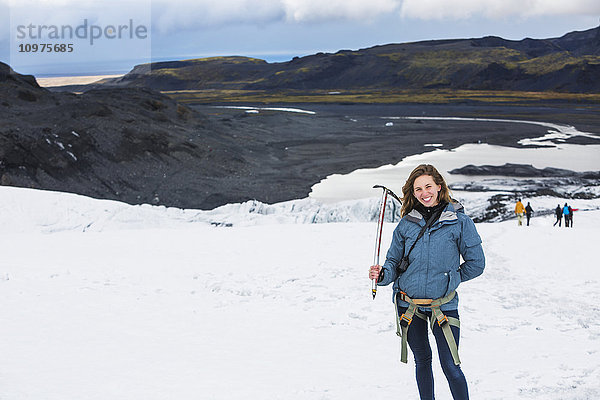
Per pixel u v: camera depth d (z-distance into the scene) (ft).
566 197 164.76
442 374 14.62
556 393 11.94
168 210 78.84
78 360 16.47
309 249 38.81
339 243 41.39
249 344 18.30
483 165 211.82
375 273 11.14
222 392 13.67
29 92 240.32
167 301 24.39
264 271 31.04
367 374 15.11
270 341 18.66
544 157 240.73
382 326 20.29
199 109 550.36
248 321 21.26
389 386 13.83
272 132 315.99
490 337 18.75
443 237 10.91
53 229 66.59
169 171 190.90
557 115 455.22
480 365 15.65
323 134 318.45
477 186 179.42
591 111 497.05
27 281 27.71
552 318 20.83
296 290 26.45
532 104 588.50
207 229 50.98
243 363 16.26
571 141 292.20
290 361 16.44
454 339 10.72
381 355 16.98
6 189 74.18
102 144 190.39
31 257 35.45
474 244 10.93
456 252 11.00
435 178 11.12
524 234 44.70
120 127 205.26
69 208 71.67
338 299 24.67
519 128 355.36
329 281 28.32
